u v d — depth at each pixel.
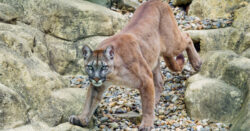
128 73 6.95
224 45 11.02
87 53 6.62
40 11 10.27
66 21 10.43
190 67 10.72
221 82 8.30
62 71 10.27
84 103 7.50
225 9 12.37
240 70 8.04
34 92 7.14
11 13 9.30
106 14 10.96
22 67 7.24
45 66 8.41
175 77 10.26
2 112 6.15
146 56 7.66
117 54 6.83
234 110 7.71
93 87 7.19
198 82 8.54
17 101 6.47
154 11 8.41
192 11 13.03
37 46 9.47
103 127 7.63
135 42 7.30
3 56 7.10
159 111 8.50
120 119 8.05
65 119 7.14
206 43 11.08
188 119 8.07
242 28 11.02
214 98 7.98
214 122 7.79
